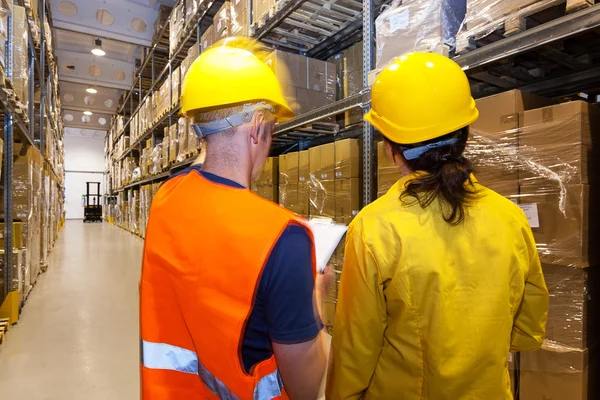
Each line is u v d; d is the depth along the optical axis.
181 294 0.74
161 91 7.30
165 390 0.77
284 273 0.67
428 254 0.80
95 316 3.68
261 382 0.70
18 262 3.61
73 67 10.93
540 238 1.52
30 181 4.20
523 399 1.64
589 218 1.44
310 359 0.69
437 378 0.79
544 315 1.00
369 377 0.90
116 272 5.70
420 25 2.11
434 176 0.85
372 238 0.85
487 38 1.85
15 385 2.38
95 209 18.25
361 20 3.56
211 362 0.69
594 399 1.53
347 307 0.89
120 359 2.76
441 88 0.91
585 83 2.38
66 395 2.27
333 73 3.70
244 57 0.83
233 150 0.80
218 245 0.69
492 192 0.94
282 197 3.72
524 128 1.58
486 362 0.80
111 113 15.48
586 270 1.49
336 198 2.98
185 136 5.90
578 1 1.42
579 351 1.47
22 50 3.54
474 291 0.81
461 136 0.93
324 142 4.61
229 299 0.68
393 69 0.99
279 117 0.92
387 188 2.28
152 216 0.85
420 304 0.80
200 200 0.75
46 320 3.57
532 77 2.40
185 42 5.96
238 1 4.07
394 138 0.93
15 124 3.72
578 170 1.42
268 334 0.73
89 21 7.86
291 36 3.93
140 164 10.56
